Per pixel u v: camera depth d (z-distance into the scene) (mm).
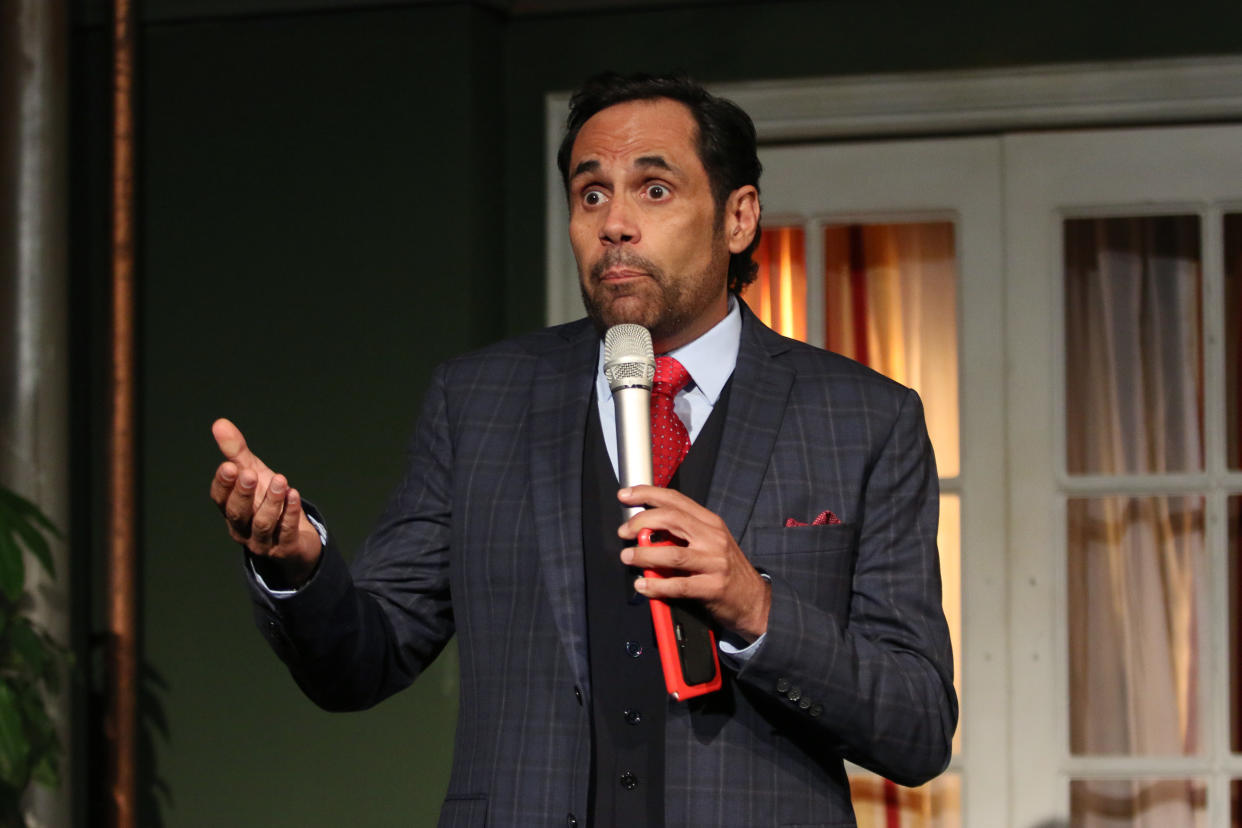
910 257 12484
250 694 12367
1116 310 12188
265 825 12234
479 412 6391
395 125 12328
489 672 5898
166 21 12727
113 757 12148
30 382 11445
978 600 12109
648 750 5641
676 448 6066
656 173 5770
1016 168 12203
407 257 12258
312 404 12344
